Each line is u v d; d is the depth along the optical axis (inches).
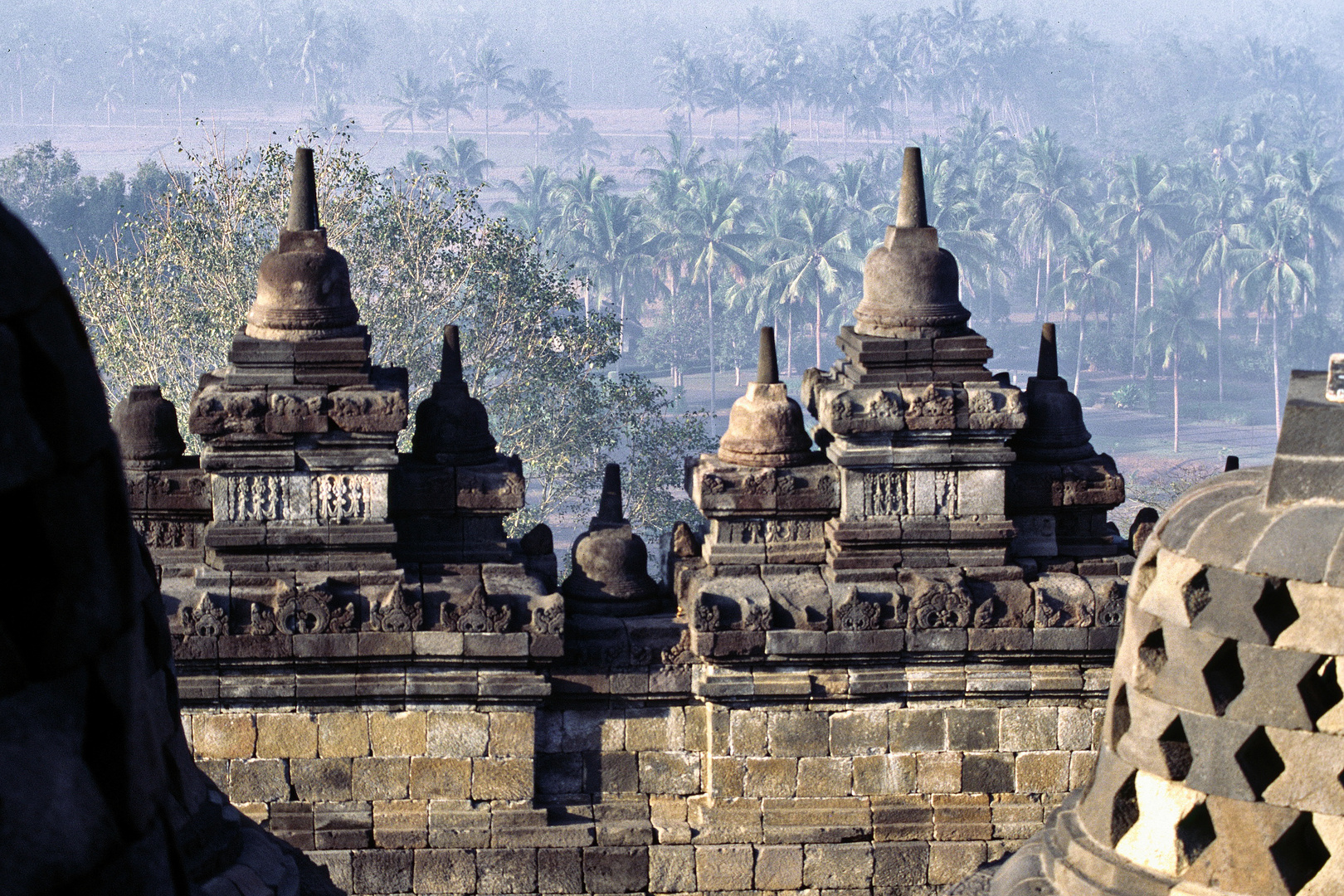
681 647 650.8
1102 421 5738.2
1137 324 6033.5
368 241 2181.3
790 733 650.2
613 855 641.0
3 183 5073.8
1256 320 6437.0
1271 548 291.9
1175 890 308.3
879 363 641.0
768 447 648.4
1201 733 303.7
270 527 619.2
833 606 636.1
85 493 138.2
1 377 127.4
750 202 7003.0
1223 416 5743.1
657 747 658.8
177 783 249.6
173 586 622.2
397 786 636.1
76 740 133.4
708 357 6107.3
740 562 653.9
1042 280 6860.2
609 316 2450.8
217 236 2086.6
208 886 249.1
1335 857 291.7
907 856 650.2
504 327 2297.0
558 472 2413.9
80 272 2100.1
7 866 122.0
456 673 629.0
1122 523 3299.7
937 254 650.2
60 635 134.3
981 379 644.7
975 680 649.0
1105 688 652.1
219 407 605.9
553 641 624.7
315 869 316.8
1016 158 7086.6
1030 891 339.3
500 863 635.5
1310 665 288.7
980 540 645.3
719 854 644.1
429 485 644.7
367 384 622.8
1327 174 6446.9
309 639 616.7
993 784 657.0
